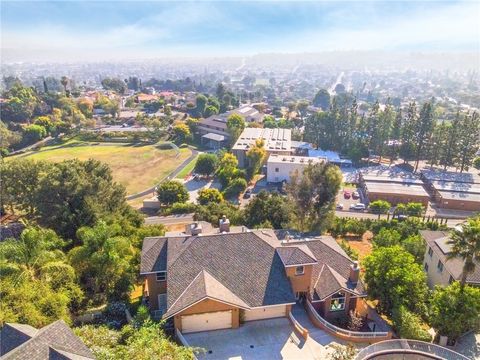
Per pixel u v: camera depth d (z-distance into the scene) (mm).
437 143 102875
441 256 38500
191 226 36969
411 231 55938
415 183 90000
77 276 32969
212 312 29531
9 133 121562
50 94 175875
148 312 31391
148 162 112250
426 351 26594
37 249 30703
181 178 99188
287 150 106938
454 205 82438
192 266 31453
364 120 120750
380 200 83250
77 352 20672
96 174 53469
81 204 45062
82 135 139375
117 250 33969
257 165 98250
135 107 199000
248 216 52656
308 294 33312
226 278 31031
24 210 60312
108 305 32344
